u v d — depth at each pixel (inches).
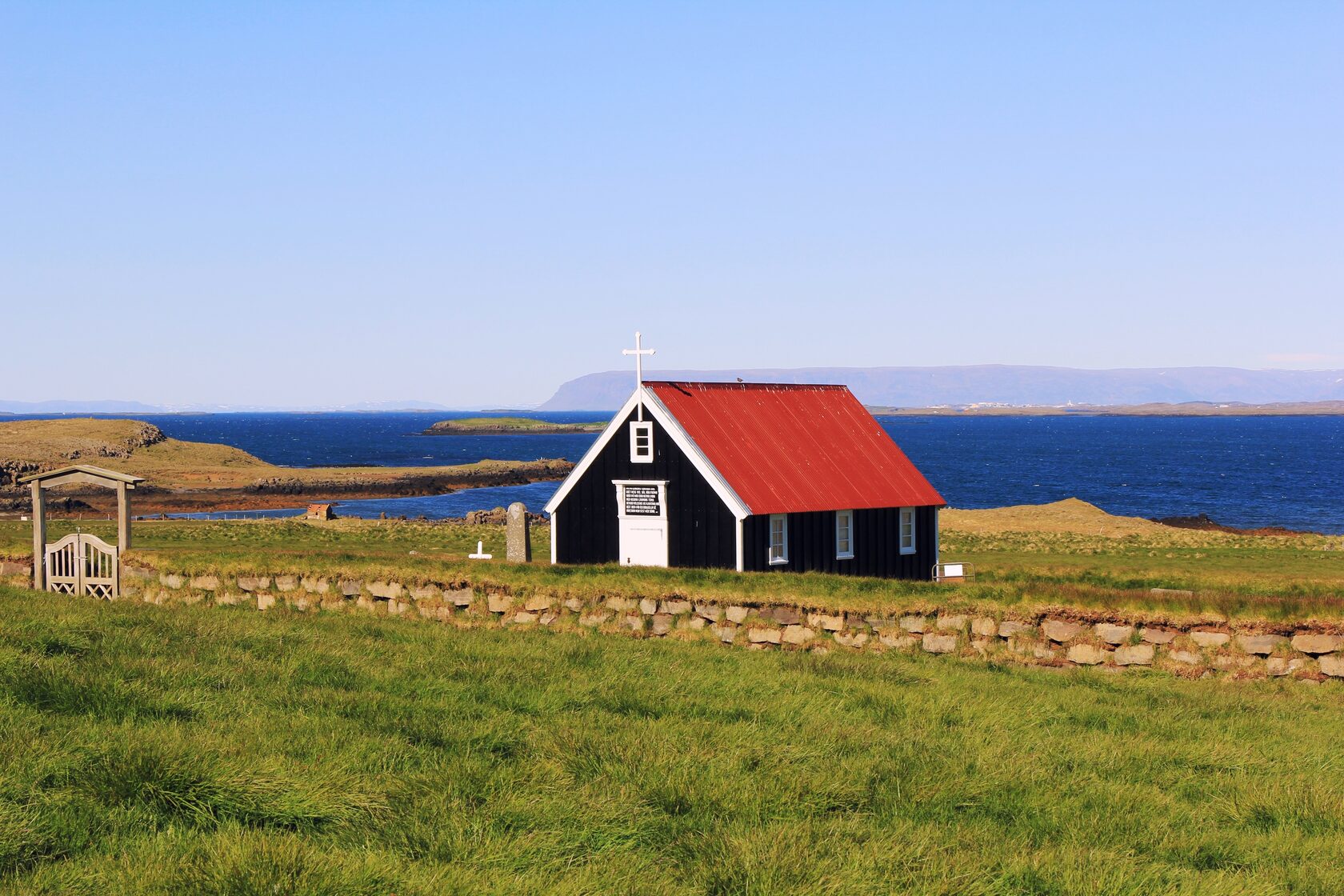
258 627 750.5
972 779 460.1
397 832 354.0
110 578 1097.4
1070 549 2290.8
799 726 536.1
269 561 1069.1
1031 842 397.7
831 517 1253.1
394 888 309.0
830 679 673.6
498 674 617.6
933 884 343.6
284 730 457.4
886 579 954.1
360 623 846.5
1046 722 603.8
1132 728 597.9
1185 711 649.6
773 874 334.0
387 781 398.0
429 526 2834.6
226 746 419.5
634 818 382.6
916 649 860.6
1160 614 823.1
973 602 866.8
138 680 519.5
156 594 1074.1
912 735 527.5
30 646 582.6
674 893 324.2
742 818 390.0
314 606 1024.2
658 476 1221.7
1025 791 453.4
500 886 316.5
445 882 314.7
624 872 337.7
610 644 789.9
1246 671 796.0
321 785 381.4
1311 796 468.1
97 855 326.3
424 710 517.7
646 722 515.8
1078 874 356.5
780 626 889.5
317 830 357.7
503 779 408.2
